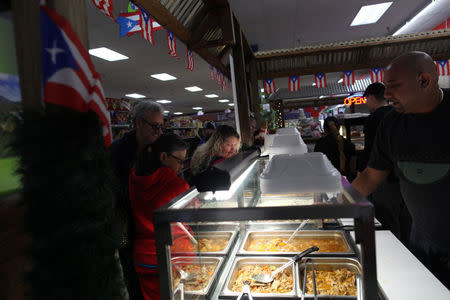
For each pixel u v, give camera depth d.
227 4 2.60
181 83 10.60
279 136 1.77
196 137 7.79
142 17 2.01
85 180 0.76
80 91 0.83
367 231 0.77
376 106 2.76
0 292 0.90
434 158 1.28
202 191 0.94
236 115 3.00
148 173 1.36
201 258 1.13
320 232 1.60
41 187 0.74
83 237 0.76
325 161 0.91
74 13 0.88
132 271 1.41
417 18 7.34
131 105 5.83
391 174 2.46
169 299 0.87
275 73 5.41
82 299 0.75
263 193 0.92
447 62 5.01
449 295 1.03
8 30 0.90
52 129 0.75
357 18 7.35
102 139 0.85
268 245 1.61
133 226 1.36
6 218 0.87
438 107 1.24
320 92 11.88
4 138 0.81
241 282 1.29
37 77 0.84
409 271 1.20
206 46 2.82
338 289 1.17
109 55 6.67
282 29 7.82
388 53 5.02
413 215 1.46
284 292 1.19
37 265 0.75
